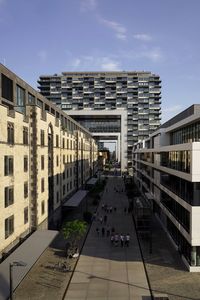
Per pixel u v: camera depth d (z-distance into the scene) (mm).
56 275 33625
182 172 38344
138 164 114438
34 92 51188
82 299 28203
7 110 35875
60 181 63406
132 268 35938
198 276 33375
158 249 43000
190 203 35625
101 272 34656
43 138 49125
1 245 33812
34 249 33938
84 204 81125
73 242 44562
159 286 30922
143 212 51875
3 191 34531
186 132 49125
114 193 102375
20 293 29219
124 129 173625
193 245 34250
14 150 38188
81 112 170250
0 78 36781
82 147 100688
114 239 45375
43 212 48781
